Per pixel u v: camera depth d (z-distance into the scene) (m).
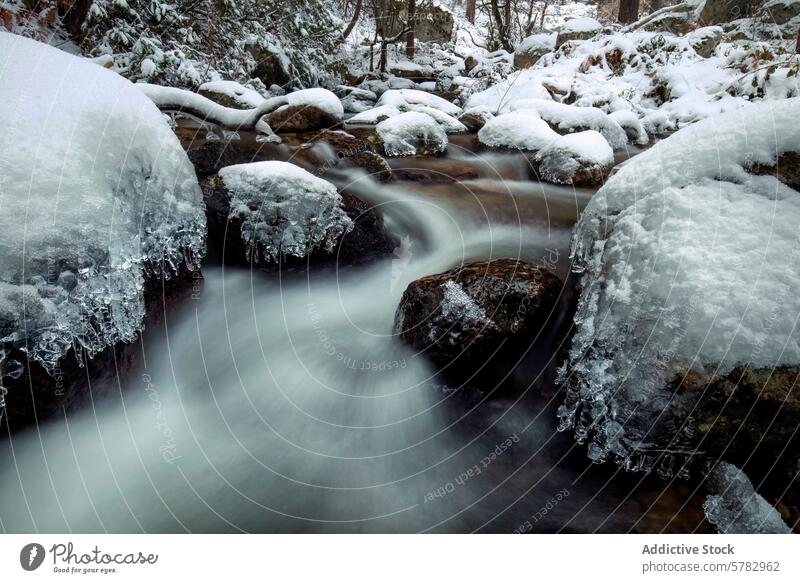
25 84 2.15
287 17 9.46
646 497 1.93
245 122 4.93
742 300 1.85
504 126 5.89
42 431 1.88
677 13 11.40
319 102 5.34
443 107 8.08
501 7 17.31
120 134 2.38
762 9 9.55
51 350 1.87
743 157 2.21
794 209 2.02
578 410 2.16
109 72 2.59
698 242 2.04
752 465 1.86
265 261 3.38
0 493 1.79
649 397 1.91
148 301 2.45
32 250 1.83
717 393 1.83
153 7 6.44
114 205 2.18
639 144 6.55
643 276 2.10
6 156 1.91
